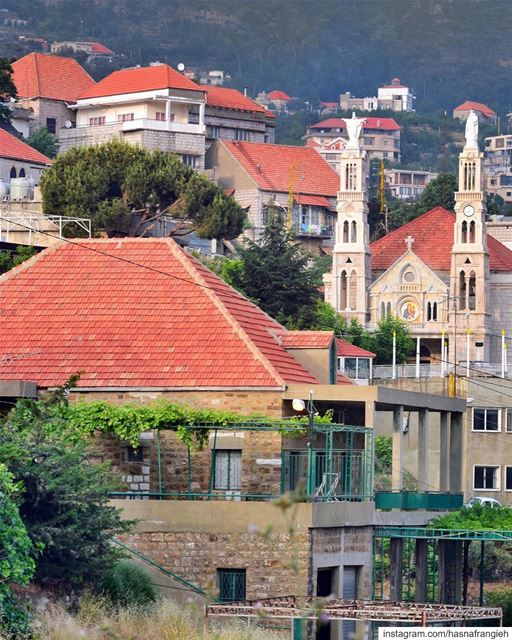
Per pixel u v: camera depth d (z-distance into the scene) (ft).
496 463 556.92
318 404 324.39
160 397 310.45
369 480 313.94
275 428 295.28
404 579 390.42
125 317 325.01
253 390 307.17
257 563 290.97
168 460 308.40
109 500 288.71
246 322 329.72
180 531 294.87
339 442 324.39
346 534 304.50
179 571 294.05
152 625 257.34
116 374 312.91
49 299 331.57
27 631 241.96
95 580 269.85
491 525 327.67
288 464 306.55
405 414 508.53
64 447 275.59
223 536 293.02
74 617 255.29
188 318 322.75
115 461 308.60
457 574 361.92
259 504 292.40
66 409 297.12
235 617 269.03
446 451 367.04
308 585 289.12
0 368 316.60
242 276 634.43
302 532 289.12
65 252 342.23
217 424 300.40
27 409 280.51
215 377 309.42
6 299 332.80
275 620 277.44
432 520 332.60
